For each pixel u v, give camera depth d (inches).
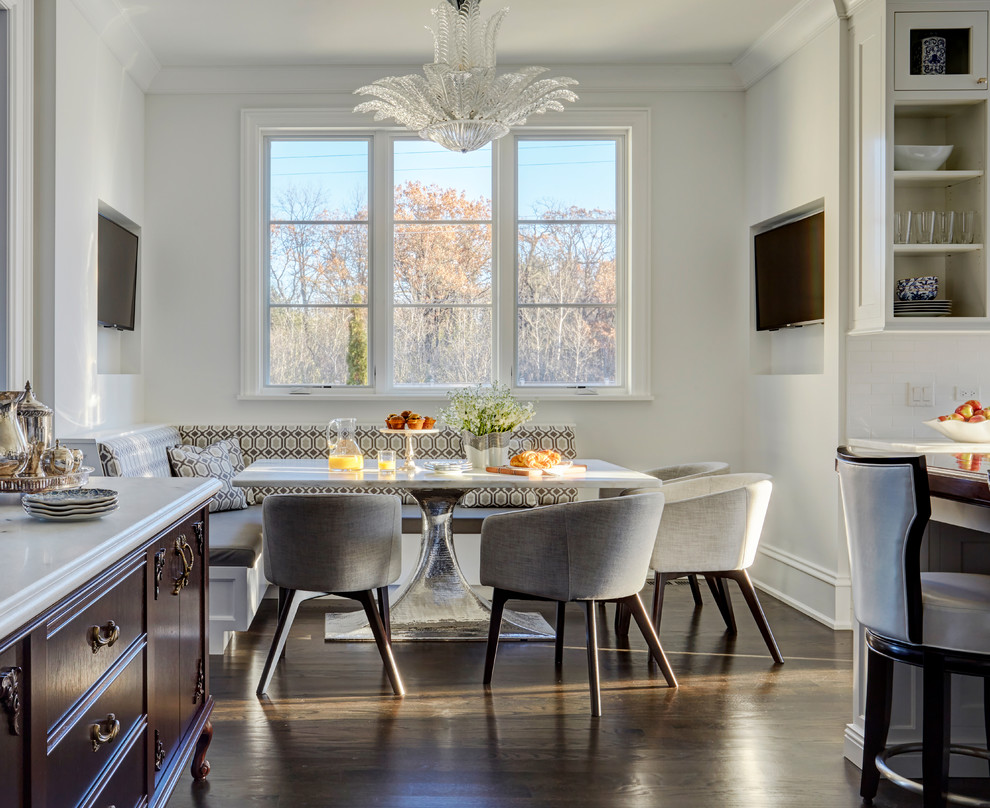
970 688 99.3
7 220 138.3
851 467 86.8
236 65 197.9
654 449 205.5
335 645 146.4
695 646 147.6
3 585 48.1
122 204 184.5
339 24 175.8
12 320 138.9
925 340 164.9
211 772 97.0
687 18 174.9
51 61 146.2
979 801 82.4
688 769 99.2
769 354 203.6
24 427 87.4
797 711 117.6
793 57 181.2
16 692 45.7
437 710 116.7
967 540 101.7
